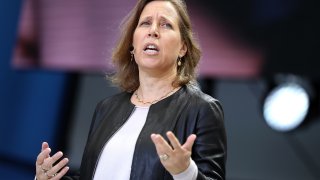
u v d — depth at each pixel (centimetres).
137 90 414
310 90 725
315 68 700
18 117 870
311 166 802
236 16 718
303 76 704
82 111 869
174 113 373
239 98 823
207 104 371
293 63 705
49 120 869
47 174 367
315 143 801
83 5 767
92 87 870
